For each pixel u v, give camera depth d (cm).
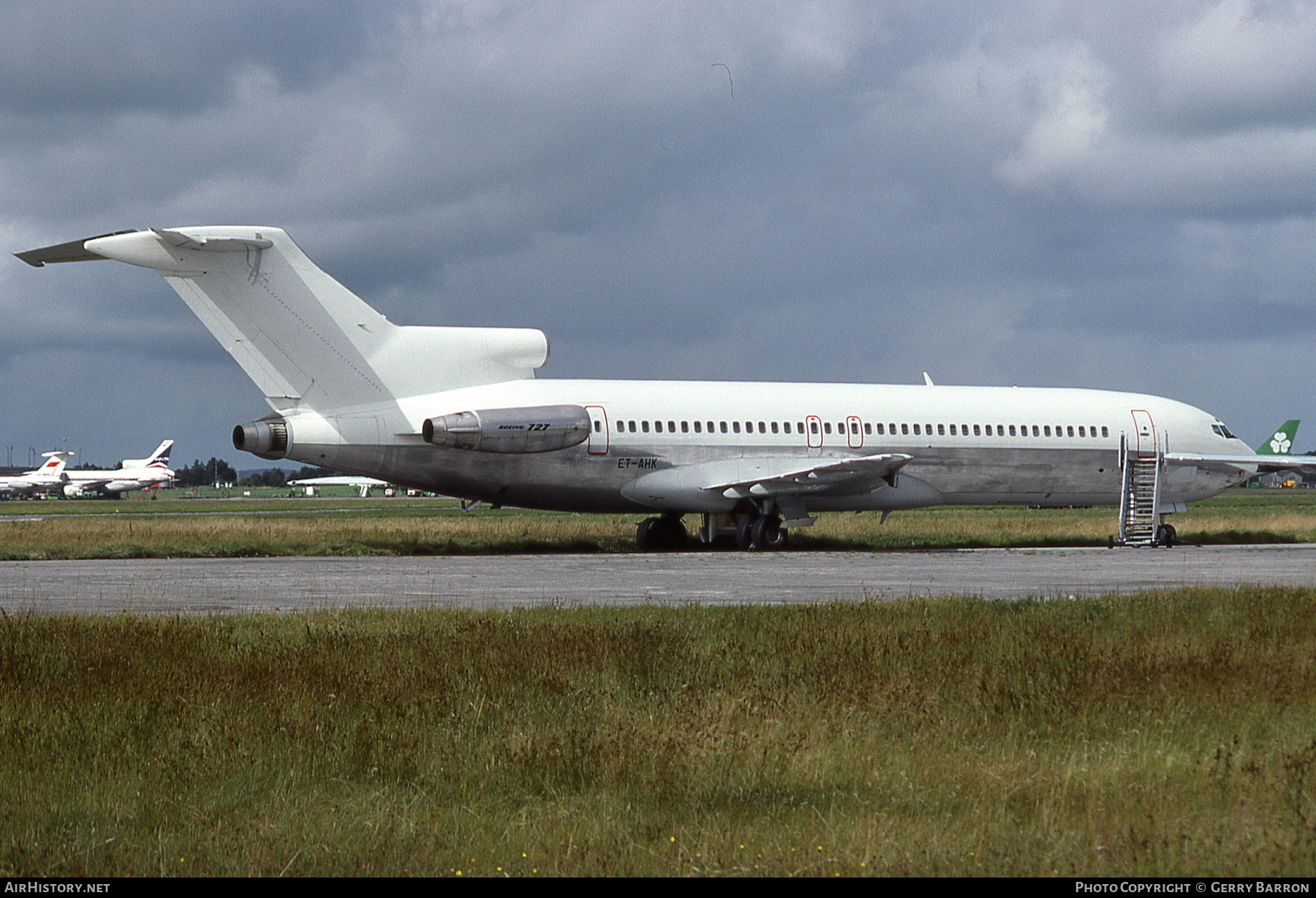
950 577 9388
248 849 2705
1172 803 2925
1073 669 4503
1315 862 2506
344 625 5809
